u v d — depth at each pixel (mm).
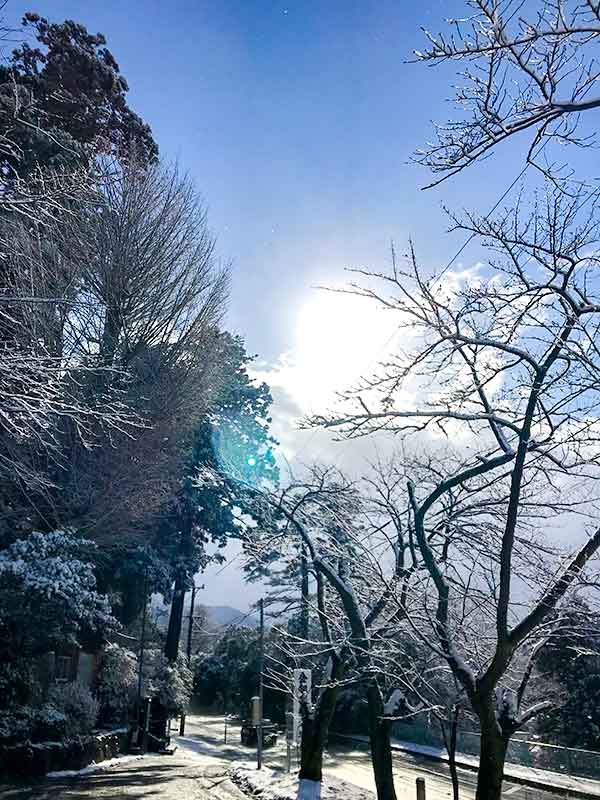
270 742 39750
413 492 12344
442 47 5750
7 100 15891
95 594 19312
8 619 18125
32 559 18656
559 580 8086
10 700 19891
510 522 8453
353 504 14766
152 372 26016
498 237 8734
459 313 8711
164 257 27047
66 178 16453
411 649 13422
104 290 25656
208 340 28984
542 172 6660
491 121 5812
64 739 21391
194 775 22781
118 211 25953
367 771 26766
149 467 24969
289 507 16125
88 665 29797
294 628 27625
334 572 14492
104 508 24016
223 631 52125
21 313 17891
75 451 22469
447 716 11773
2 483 21047
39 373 11422
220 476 21562
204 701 66250
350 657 14664
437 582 9852
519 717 9062
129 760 27031
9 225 18703
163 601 35344
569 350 8000
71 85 27172
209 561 36250
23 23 15664
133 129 29844
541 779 20750
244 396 36344
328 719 17078
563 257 8336
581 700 22078
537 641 10477
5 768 18109
